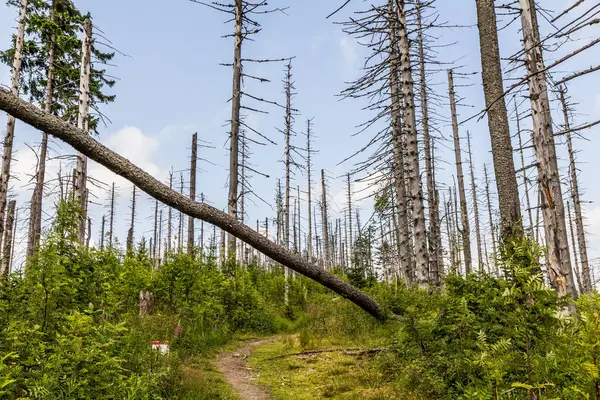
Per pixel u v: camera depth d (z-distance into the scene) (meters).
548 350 4.00
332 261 58.06
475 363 4.29
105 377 4.43
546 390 3.61
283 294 22.42
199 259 13.04
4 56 17.22
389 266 28.78
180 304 11.69
